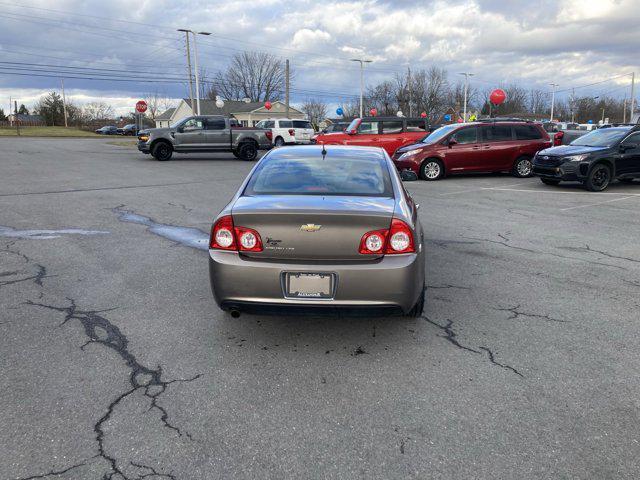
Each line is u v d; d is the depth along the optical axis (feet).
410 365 11.21
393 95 244.22
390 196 12.48
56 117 265.34
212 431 8.82
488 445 8.48
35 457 8.09
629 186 41.91
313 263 11.03
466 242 22.53
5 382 10.28
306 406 9.61
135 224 25.32
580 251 21.07
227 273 11.18
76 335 12.51
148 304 14.60
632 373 10.90
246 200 12.04
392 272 10.94
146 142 63.98
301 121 98.73
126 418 9.15
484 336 12.72
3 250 20.08
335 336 12.66
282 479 7.69
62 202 31.45
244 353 11.73
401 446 8.45
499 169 47.78
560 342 12.41
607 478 7.72
